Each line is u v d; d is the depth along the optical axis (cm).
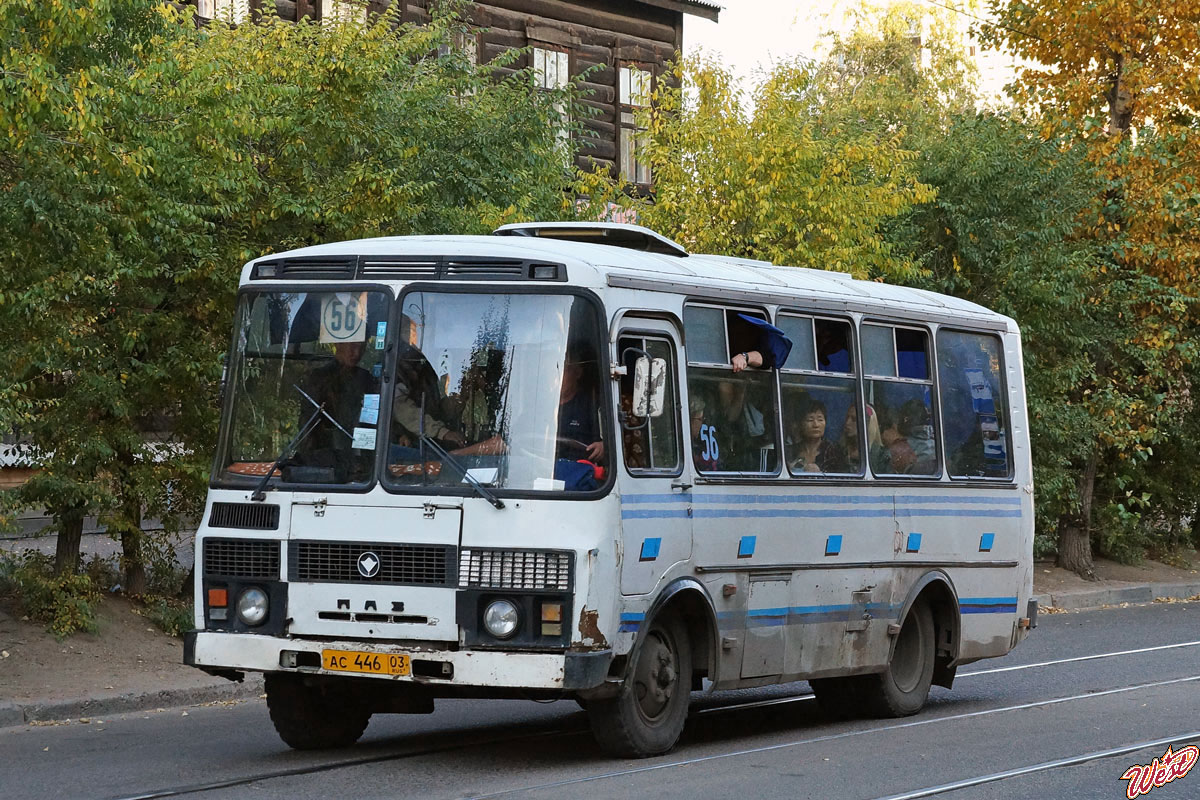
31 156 1273
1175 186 2662
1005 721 1335
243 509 1074
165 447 1688
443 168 2044
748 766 1082
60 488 1552
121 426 1634
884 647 1368
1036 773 1067
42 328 1472
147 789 976
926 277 2417
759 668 1213
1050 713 1378
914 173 2481
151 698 1377
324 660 1035
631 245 1287
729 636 1174
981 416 1533
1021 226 2481
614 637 1039
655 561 1088
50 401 1596
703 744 1210
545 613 1011
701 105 2327
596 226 1266
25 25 1210
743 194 2255
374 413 1057
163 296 1639
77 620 1528
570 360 1048
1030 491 1591
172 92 1528
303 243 1702
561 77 3522
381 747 1170
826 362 1323
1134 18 2694
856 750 1169
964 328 1519
